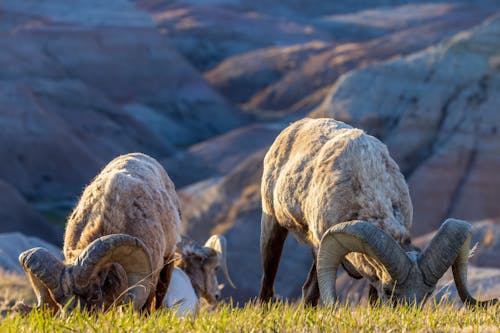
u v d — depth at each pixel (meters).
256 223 166.38
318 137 39.59
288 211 39.66
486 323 25.97
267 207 42.19
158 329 24.47
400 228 34.94
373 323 25.22
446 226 31.64
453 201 189.50
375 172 35.94
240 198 176.12
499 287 63.69
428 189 191.75
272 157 42.12
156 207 36.47
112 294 31.12
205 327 24.75
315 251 38.75
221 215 175.25
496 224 115.38
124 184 35.59
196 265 46.72
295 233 40.47
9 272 73.31
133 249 30.20
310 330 24.17
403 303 31.45
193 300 43.28
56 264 29.73
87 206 35.44
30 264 29.34
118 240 29.69
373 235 31.64
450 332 23.80
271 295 43.69
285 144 41.59
